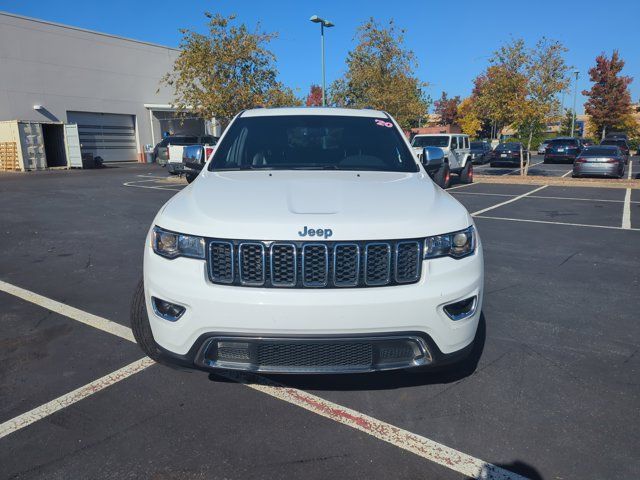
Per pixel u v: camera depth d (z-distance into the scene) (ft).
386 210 9.27
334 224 8.68
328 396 10.30
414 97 84.94
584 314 15.08
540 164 103.96
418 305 8.56
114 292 17.07
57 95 94.02
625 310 15.46
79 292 17.06
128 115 108.68
